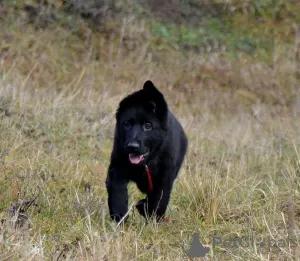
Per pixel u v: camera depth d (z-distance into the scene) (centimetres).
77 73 4488
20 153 2741
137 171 2225
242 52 5641
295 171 2741
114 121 3428
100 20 5234
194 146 3278
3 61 4153
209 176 2544
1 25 4734
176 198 2523
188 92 4800
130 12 5500
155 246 1969
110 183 2202
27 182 2377
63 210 2247
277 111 4625
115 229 1900
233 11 6059
